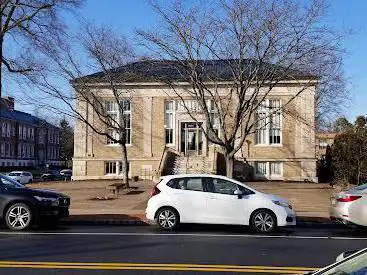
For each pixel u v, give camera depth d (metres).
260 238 13.44
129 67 34.12
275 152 43.28
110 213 19.36
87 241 12.49
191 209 14.99
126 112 44.69
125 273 8.56
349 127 37.09
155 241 12.56
